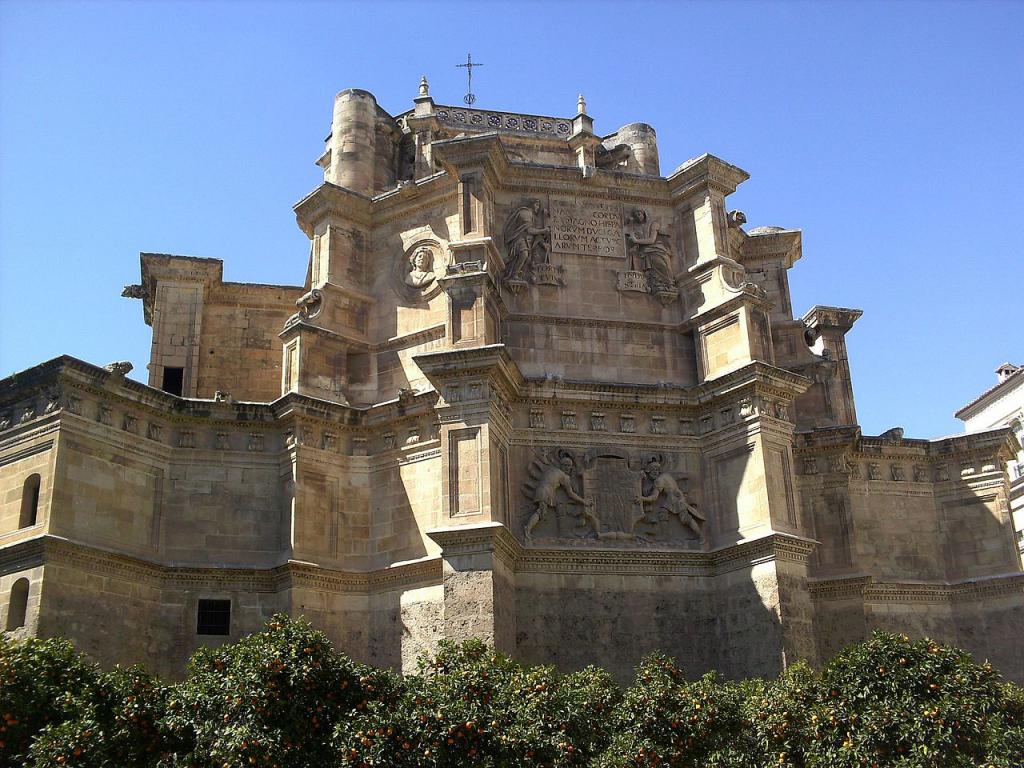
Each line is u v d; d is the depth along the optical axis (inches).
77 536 1180.5
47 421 1203.9
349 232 1497.3
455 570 1186.6
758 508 1294.3
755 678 1154.0
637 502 1343.5
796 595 1259.2
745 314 1385.3
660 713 915.4
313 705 841.5
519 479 1325.0
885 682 916.6
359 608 1301.7
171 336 1566.2
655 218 1525.6
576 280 1464.1
